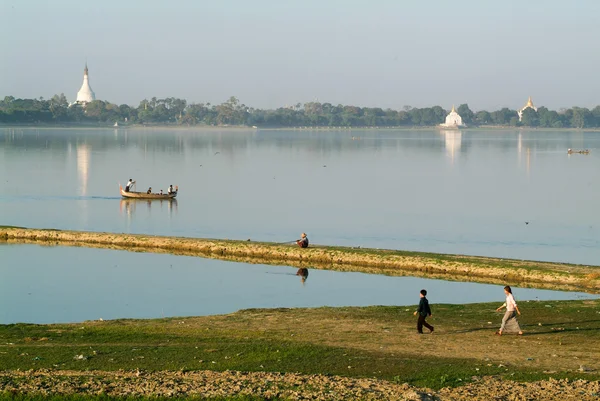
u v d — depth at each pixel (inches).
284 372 1338.6
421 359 1413.6
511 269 2500.0
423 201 4896.7
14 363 1406.3
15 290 2303.2
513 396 1190.9
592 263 2950.3
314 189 5565.9
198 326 1717.5
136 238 3048.7
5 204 4421.8
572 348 1489.9
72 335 1626.5
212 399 1181.1
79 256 2822.3
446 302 2185.0
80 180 5930.1
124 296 2241.6
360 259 2701.8
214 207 4458.7
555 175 6929.1
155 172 6815.9
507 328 1614.2
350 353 1453.0
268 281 2453.2
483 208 4571.9
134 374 1325.0
